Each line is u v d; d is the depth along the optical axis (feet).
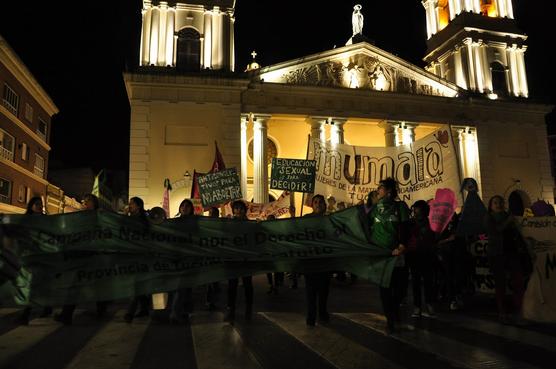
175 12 88.69
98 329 22.04
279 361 16.46
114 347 18.47
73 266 22.91
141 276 23.11
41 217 23.17
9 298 22.39
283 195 58.08
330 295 35.76
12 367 15.65
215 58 88.02
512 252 24.63
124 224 23.47
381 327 22.49
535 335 20.89
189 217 23.98
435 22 116.57
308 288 22.93
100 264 23.04
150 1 87.86
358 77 95.96
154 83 83.66
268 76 90.74
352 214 23.06
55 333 21.11
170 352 17.69
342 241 22.84
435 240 28.68
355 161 44.45
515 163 101.04
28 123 108.37
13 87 98.78
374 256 22.17
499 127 101.96
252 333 21.09
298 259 23.24
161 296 34.35
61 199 129.90
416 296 25.30
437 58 113.80
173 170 82.43
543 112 104.73
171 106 84.38
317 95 92.43
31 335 20.65
